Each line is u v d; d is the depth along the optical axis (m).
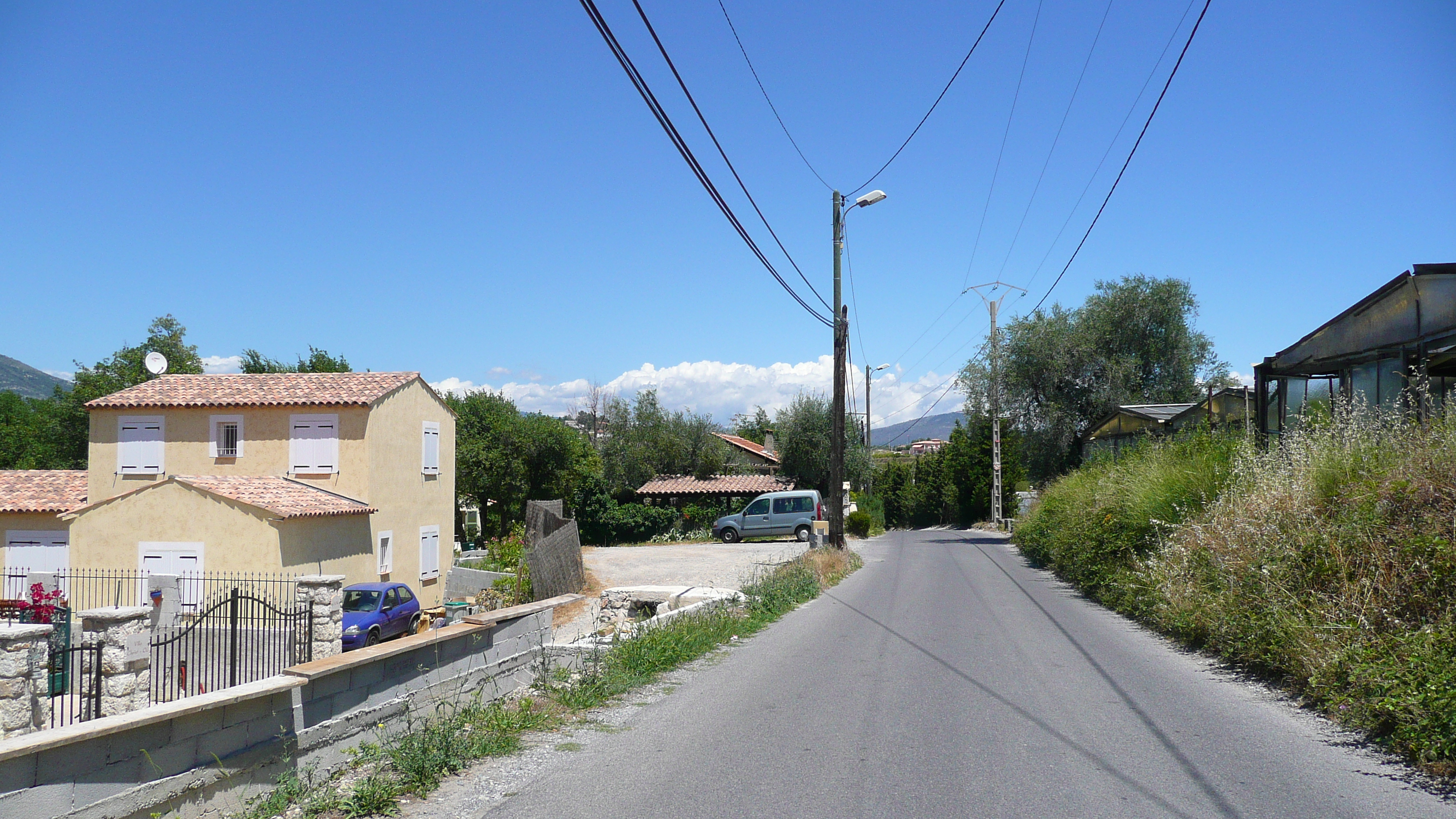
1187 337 39.88
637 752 6.07
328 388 22.95
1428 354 11.97
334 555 20.38
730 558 28.06
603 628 13.20
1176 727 6.30
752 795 5.04
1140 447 19.36
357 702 6.40
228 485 19.64
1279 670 7.80
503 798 5.20
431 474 25.48
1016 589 16.27
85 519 19.08
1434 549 7.04
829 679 8.38
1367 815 4.48
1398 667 6.00
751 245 14.89
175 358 42.44
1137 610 12.03
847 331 25.00
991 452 53.84
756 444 62.50
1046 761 5.54
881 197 23.97
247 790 5.34
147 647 8.11
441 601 25.89
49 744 4.14
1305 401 15.67
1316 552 8.28
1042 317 37.69
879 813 4.68
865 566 23.42
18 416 48.28
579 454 42.94
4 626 6.32
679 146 10.70
